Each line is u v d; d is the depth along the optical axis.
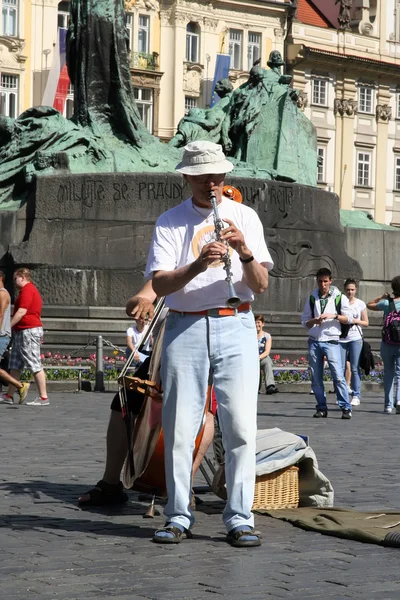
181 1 68.25
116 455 8.66
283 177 29.81
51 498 8.94
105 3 27.83
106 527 7.79
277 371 24.09
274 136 30.75
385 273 32.22
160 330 7.99
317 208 29.78
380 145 80.00
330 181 77.25
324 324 17.09
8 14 61.94
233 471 7.35
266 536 7.53
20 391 18.47
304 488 8.72
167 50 68.44
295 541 7.35
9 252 26.50
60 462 11.02
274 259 28.67
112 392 21.44
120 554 6.89
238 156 30.78
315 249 29.50
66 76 62.84
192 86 69.50
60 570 6.42
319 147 76.50
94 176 26.66
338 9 78.62
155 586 6.09
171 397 7.39
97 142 27.45
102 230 26.66
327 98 76.69
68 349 24.52
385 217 80.62
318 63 75.38
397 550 7.07
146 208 26.91
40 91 63.16
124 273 26.55
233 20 71.19
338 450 12.66
